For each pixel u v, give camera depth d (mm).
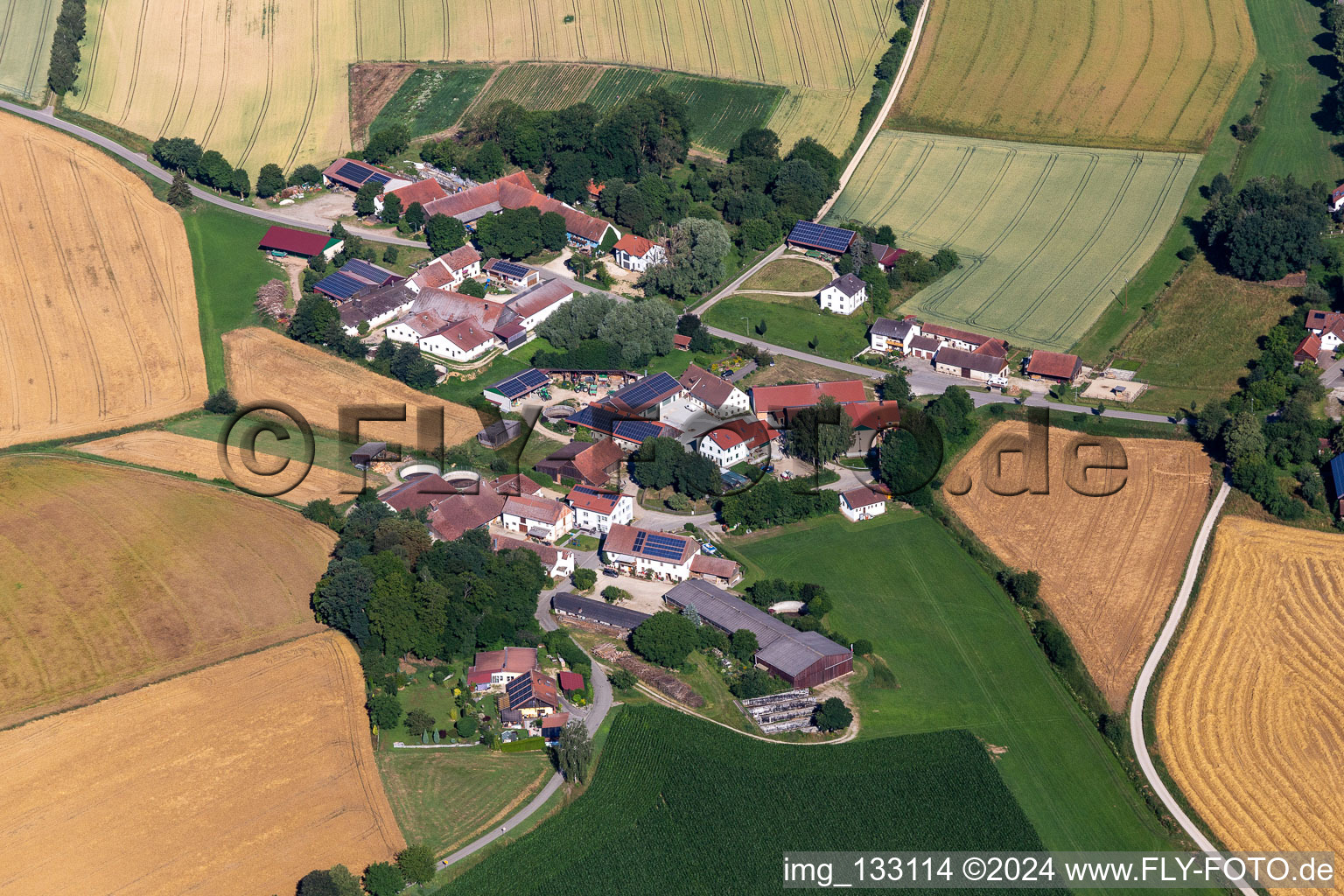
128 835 151250
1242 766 170000
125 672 174750
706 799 160125
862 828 157500
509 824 155625
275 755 162750
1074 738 174000
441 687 176250
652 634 182625
